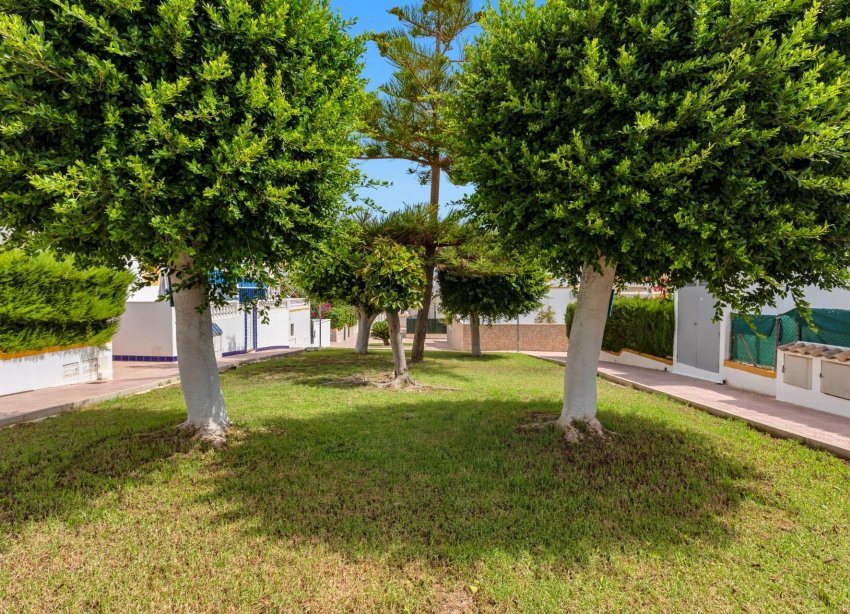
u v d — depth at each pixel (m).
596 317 6.38
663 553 3.88
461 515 4.39
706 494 4.88
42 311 10.01
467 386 11.41
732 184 4.10
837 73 4.25
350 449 6.07
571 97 4.74
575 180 4.41
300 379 12.38
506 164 4.83
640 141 4.21
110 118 3.84
